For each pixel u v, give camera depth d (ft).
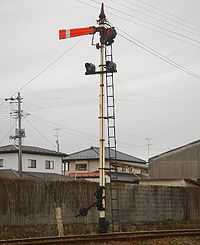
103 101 65.10
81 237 51.85
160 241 51.70
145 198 80.02
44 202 67.05
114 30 65.41
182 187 88.22
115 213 74.13
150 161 137.28
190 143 133.59
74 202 70.44
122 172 166.61
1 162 176.86
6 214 62.54
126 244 48.93
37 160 178.29
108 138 69.67
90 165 189.78
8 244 45.55
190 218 88.84
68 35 66.95
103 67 65.36
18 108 147.13
